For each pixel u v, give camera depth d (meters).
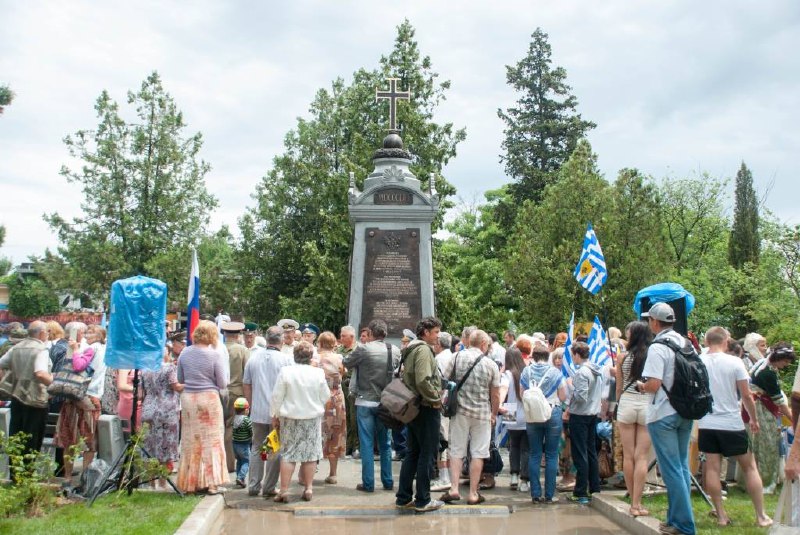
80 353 8.99
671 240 41.25
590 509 8.35
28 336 8.72
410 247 13.55
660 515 7.36
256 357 8.85
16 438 7.52
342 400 9.69
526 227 35.59
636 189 33.91
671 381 6.64
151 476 8.28
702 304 35.75
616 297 31.72
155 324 8.30
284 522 7.52
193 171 37.84
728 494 8.90
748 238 42.84
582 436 8.65
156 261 34.75
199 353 8.36
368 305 13.41
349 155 33.53
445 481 9.64
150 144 37.06
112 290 8.30
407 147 30.77
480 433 8.50
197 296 10.94
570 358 9.87
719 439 7.14
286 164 38.59
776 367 9.06
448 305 30.67
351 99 36.22
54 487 7.93
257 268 39.16
